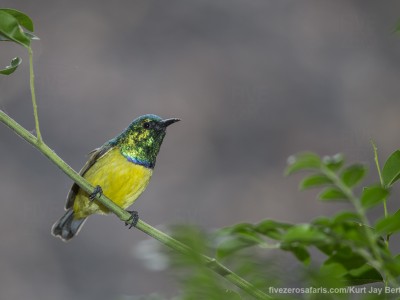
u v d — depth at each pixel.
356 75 18.83
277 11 19.59
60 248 16.33
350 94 18.70
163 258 1.25
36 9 18.73
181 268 1.24
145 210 17.64
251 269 1.31
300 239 1.69
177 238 1.25
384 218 1.76
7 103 16.64
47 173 17.00
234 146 18.42
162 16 19.45
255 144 18.44
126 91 18.34
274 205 17.80
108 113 17.94
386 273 1.74
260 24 19.44
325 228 1.75
